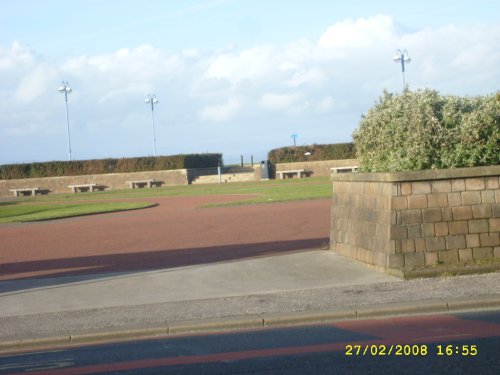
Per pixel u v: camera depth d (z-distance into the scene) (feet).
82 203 136.98
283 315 33.76
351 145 191.62
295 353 27.68
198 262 51.75
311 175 190.80
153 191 168.25
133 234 73.00
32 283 46.83
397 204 42.09
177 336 32.53
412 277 40.81
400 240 42.04
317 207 90.33
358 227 47.32
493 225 42.57
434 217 42.24
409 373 24.25
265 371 25.38
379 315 33.88
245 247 58.13
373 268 44.65
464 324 30.94
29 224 92.89
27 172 209.87
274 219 78.74
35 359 29.81
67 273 50.31
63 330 33.81
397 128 47.32
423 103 45.83
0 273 52.21
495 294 35.42
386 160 48.62
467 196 42.50
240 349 28.94
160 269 49.42
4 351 31.99
